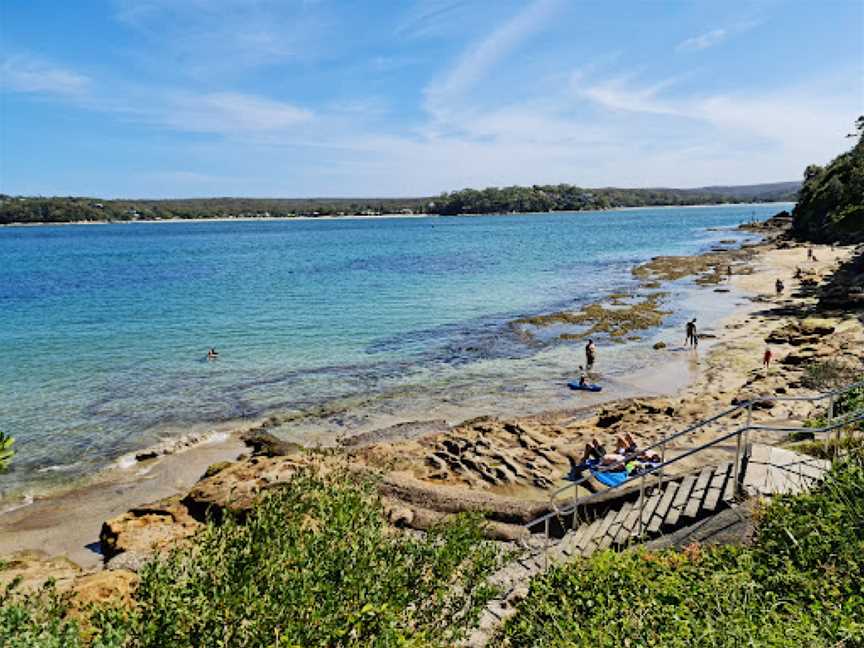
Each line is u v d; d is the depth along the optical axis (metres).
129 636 5.21
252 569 5.39
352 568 5.67
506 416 22.30
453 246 104.12
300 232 174.25
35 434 21.28
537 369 28.33
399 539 6.75
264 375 27.97
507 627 8.29
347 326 38.25
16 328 38.66
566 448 18.25
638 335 34.31
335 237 143.25
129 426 21.98
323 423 22.03
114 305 47.16
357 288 54.94
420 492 15.16
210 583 5.27
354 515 6.31
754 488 9.44
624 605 7.15
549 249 93.75
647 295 47.62
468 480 16.41
